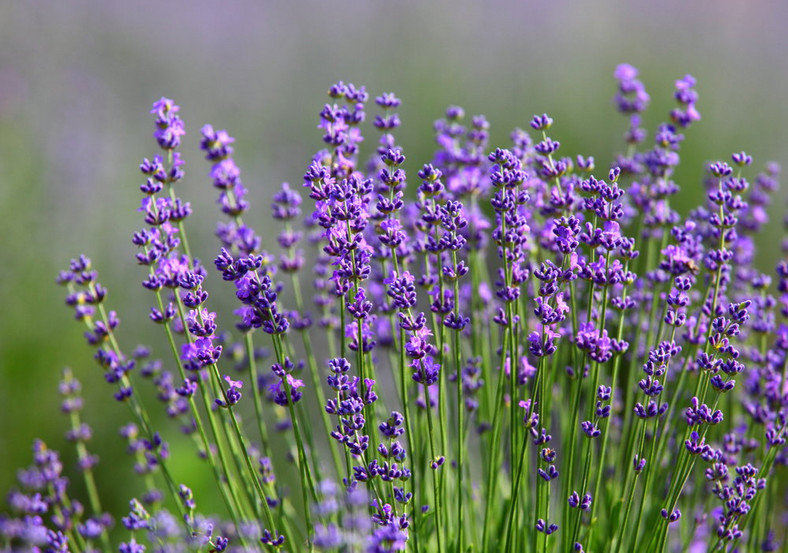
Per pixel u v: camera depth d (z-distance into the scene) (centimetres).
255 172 1093
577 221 393
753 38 1728
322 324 540
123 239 944
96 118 1132
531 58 1555
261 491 398
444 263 487
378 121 496
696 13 1791
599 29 1662
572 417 404
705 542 558
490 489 427
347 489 389
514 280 414
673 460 494
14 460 748
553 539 452
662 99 1381
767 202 589
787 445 494
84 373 810
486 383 510
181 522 550
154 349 867
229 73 1526
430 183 405
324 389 788
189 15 1694
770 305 511
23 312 823
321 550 394
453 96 1392
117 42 1540
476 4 1762
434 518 421
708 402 521
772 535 498
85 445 764
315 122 1382
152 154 1155
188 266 447
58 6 1558
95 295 479
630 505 397
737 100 1442
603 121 1338
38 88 1200
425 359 399
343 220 381
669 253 445
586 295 532
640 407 390
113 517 720
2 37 1380
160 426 776
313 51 1598
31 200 931
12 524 360
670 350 391
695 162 1215
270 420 759
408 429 393
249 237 489
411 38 1620
